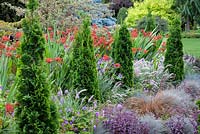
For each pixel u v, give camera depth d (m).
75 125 4.46
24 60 3.44
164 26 17.83
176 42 7.71
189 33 25.69
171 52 7.71
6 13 12.77
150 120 4.83
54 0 10.73
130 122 4.58
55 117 3.61
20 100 3.46
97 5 12.37
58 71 5.73
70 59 5.77
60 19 10.64
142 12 22.53
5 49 5.77
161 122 4.90
